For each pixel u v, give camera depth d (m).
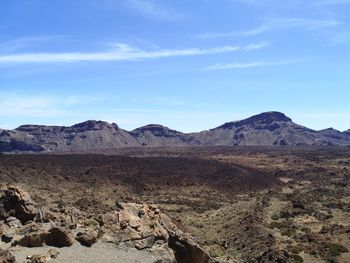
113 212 38.06
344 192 94.56
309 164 174.38
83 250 31.05
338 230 55.66
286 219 64.25
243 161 199.75
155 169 127.50
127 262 29.86
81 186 96.50
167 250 33.16
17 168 96.25
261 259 42.78
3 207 35.59
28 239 30.31
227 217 69.38
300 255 44.97
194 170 133.00
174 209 77.00
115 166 124.31
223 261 32.88
